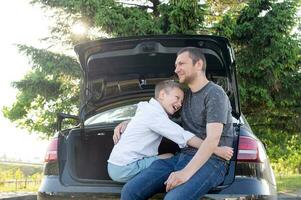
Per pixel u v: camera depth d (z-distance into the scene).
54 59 16.53
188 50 3.42
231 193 3.34
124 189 3.34
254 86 15.53
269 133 17.30
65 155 3.74
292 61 15.46
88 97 4.55
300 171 38.69
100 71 4.54
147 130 3.46
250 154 3.50
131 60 4.41
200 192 3.19
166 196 3.19
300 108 16.73
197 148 3.36
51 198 3.58
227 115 3.34
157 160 3.43
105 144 3.94
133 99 4.92
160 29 15.20
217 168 3.26
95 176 3.89
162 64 4.54
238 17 16.05
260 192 3.38
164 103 3.49
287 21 15.19
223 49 4.08
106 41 4.11
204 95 3.36
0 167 48.41
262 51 15.41
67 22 16.66
